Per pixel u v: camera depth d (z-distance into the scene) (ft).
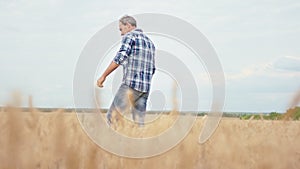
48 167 4.83
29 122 4.83
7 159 4.59
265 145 5.72
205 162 5.76
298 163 5.64
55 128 5.00
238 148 5.81
